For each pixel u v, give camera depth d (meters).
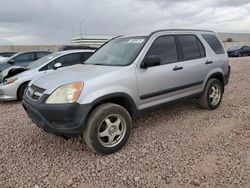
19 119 6.10
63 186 3.37
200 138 4.69
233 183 3.30
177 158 3.97
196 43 5.86
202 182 3.34
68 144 4.57
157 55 4.95
